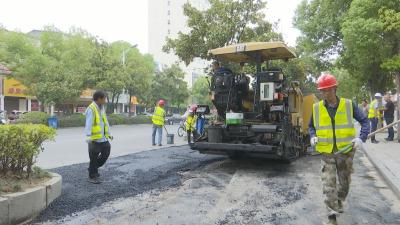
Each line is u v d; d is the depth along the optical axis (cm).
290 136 930
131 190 676
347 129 491
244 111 962
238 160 1044
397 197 643
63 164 954
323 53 2542
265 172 863
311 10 2545
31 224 488
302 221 513
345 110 492
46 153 1212
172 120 4475
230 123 891
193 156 1127
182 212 552
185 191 678
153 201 609
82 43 3478
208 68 1869
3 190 493
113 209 561
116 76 3388
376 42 1577
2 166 552
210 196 644
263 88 877
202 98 7044
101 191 659
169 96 5375
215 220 516
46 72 2964
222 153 940
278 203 601
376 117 1511
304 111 1101
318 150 505
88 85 3328
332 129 493
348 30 1633
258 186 720
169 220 514
